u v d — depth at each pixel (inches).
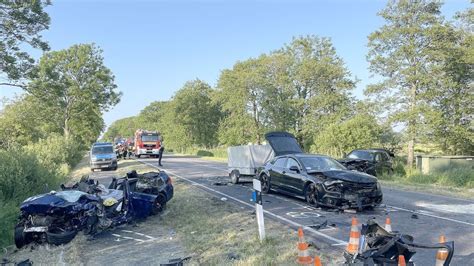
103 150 1187.3
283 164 581.3
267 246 310.7
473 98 1298.0
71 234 351.6
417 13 1255.5
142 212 436.5
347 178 467.2
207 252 306.0
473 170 825.5
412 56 1235.2
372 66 1293.1
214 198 567.8
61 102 1683.1
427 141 1314.0
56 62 1817.2
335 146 1142.3
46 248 339.3
